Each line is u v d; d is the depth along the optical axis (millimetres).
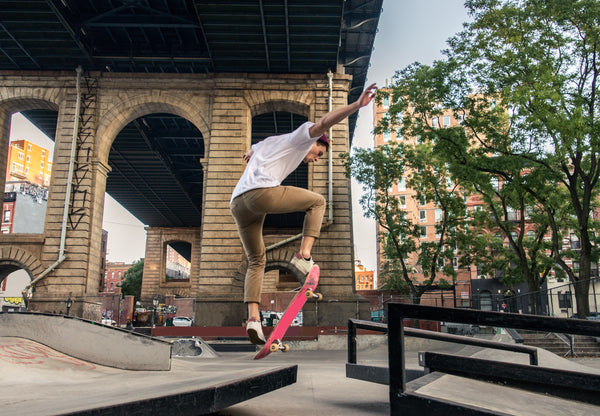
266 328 24828
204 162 29172
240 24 26609
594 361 14586
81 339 8367
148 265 69625
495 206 29766
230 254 27438
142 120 40781
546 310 19828
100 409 2018
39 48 28969
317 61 30031
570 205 24812
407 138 24359
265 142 2963
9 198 68188
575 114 17312
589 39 18078
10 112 30938
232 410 3309
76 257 27406
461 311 2373
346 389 4500
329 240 27766
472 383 2916
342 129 29422
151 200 63375
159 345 8516
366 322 4176
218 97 29984
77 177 28500
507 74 19812
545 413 2375
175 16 27609
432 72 21594
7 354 6438
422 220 57438
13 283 47062
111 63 31375
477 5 19875
